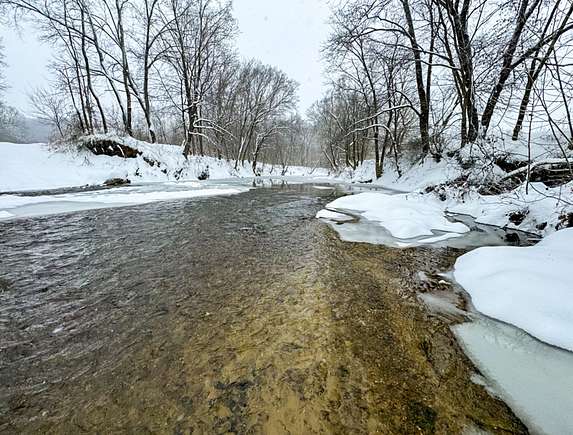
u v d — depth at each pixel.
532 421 1.68
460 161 10.77
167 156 19.27
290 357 2.20
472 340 2.48
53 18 15.59
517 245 5.22
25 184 11.85
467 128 12.82
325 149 43.25
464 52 9.89
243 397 1.82
